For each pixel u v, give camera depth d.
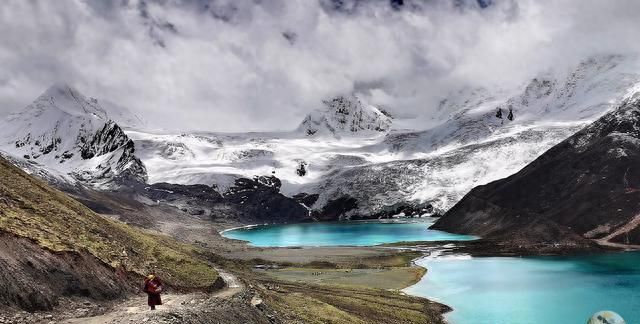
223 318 41.22
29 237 39.25
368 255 159.62
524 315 85.25
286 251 175.38
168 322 34.16
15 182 53.47
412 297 94.38
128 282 46.41
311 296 74.56
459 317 83.75
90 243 47.66
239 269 99.00
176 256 61.44
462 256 157.25
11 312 31.58
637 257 145.38
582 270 127.69
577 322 81.19
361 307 74.00
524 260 146.38
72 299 37.62
